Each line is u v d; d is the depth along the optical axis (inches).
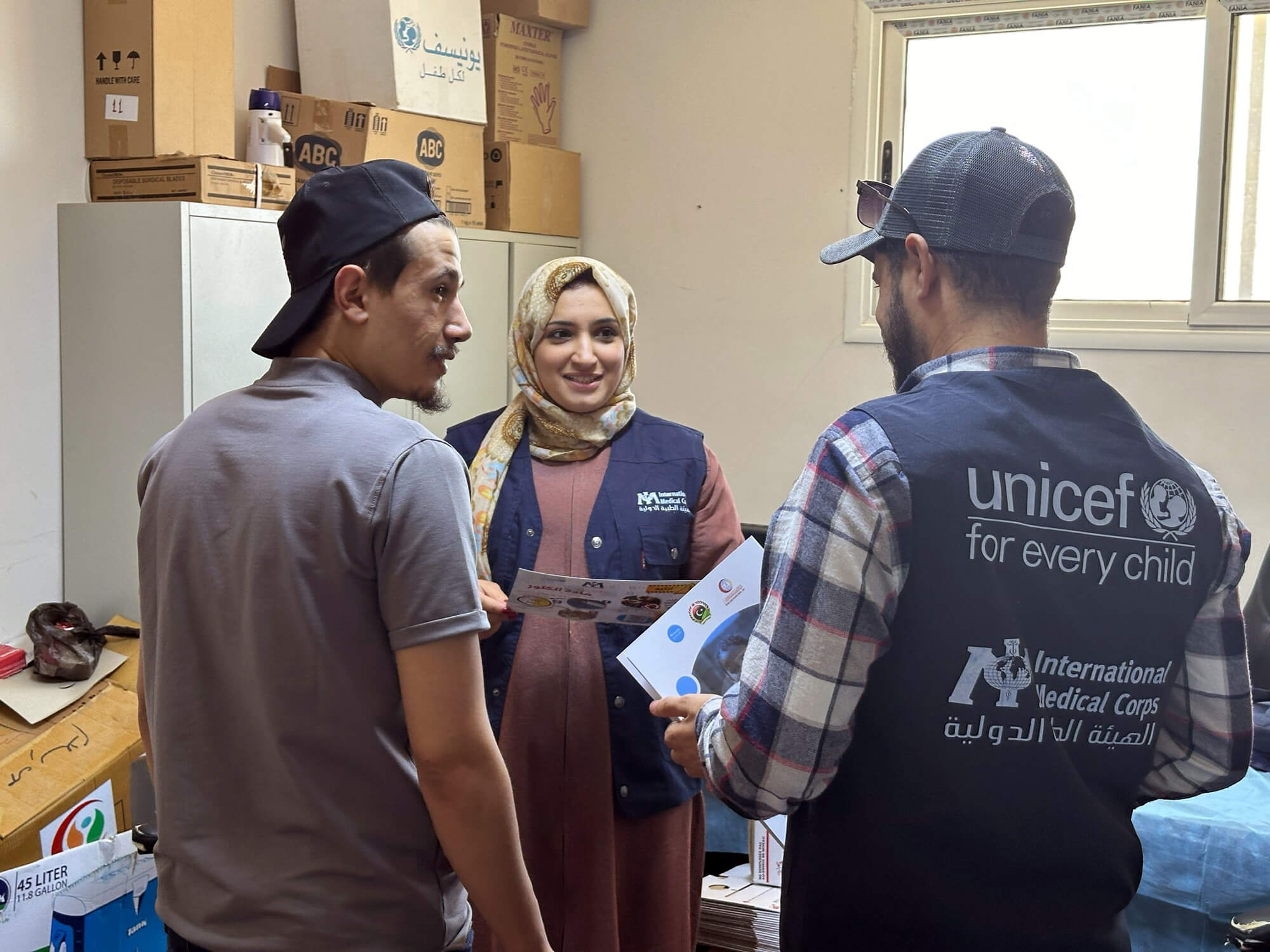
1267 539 118.6
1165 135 122.3
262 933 42.8
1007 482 38.9
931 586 38.5
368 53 116.1
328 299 46.3
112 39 96.7
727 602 62.7
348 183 46.0
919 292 42.8
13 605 96.0
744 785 40.3
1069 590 39.2
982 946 40.0
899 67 132.0
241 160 113.6
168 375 94.7
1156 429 122.4
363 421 44.1
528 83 138.9
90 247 96.4
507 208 133.6
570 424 75.4
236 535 43.4
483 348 130.5
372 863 44.1
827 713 38.8
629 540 72.6
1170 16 119.6
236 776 44.2
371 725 43.9
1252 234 119.0
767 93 136.3
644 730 71.0
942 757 39.4
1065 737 40.1
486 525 73.6
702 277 142.1
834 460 39.4
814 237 135.9
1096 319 125.2
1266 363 117.2
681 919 72.4
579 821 70.3
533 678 71.2
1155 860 83.3
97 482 98.8
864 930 40.9
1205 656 43.1
